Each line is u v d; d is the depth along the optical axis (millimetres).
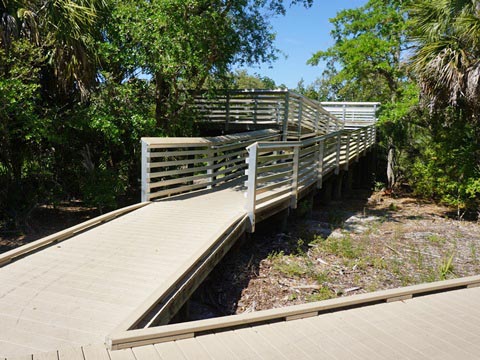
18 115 6828
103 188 8508
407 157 14250
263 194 7816
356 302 3580
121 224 5625
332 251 7059
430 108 9391
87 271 3912
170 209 6523
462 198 10227
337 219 9617
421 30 9188
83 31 7410
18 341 2684
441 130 10578
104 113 7879
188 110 9711
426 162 12328
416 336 3061
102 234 5148
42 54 7344
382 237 8328
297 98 12039
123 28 7898
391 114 11914
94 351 2553
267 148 6258
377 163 18938
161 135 8867
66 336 2758
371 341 2938
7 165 7641
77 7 6926
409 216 10617
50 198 8570
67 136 8203
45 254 4379
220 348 2689
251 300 5125
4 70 6766
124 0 8258
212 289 5352
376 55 12477
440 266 6441
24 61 6828
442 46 8414
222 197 7641
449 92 8547
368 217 10289
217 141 8336
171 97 9562
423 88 8914
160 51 8047
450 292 4086
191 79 9328
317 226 8867
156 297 3236
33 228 7980
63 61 7379
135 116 8156
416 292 3928
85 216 9047
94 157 9617
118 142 8414
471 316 3484
